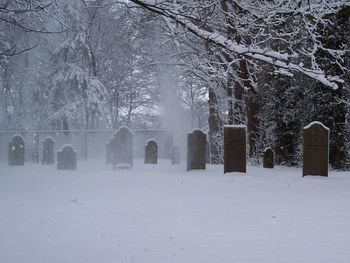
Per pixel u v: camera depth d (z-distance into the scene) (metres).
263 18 12.77
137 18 29.14
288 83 20.30
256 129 23.16
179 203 8.49
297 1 13.88
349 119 18.97
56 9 19.30
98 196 9.56
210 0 13.25
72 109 32.72
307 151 13.33
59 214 7.49
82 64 36.44
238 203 8.44
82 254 5.15
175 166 19.17
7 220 7.02
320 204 8.28
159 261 4.81
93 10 36.16
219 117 29.69
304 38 16.22
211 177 13.24
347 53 17.55
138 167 18.05
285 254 4.95
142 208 7.98
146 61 35.97
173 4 10.80
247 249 5.18
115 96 39.84
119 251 5.24
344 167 17.67
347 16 17.67
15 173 15.80
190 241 5.61
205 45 24.19
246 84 23.58
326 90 17.70
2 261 4.91
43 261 4.90
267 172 14.69
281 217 7.04
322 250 5.11
